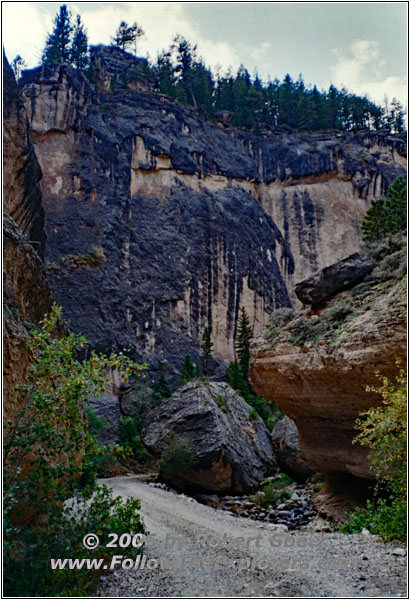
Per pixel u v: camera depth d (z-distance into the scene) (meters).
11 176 22.36
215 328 62.03
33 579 6.61
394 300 14.27
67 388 7.95
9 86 22.03
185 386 33.75
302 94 94.25
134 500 11.09
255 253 69.31
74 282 52.59
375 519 11.92
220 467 26.05
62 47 78.94
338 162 79.19
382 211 26.73
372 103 100.38
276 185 78.88
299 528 17.36
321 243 75.31
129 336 53.56
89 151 60.62
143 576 8.01
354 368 14.57
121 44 91.50
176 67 91.56
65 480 8.63
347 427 17.19
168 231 62.59
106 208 58.66
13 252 10.62
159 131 68.50
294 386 18.27
